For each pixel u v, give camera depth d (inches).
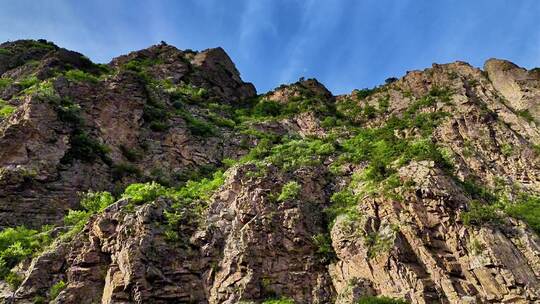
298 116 2898.6
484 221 1360.7
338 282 1322.6
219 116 2758.4
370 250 1328.7
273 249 1355.8
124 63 3284.9
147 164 2058.3
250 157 2135.8
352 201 1551.4
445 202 1402.6
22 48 3415.4
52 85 2094.0
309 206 1535.4
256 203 1465.3
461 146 2283.5
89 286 1267.2
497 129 2416.3
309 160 1798.7
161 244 1328.7
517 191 2025.1
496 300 1203.2
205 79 3373.5
